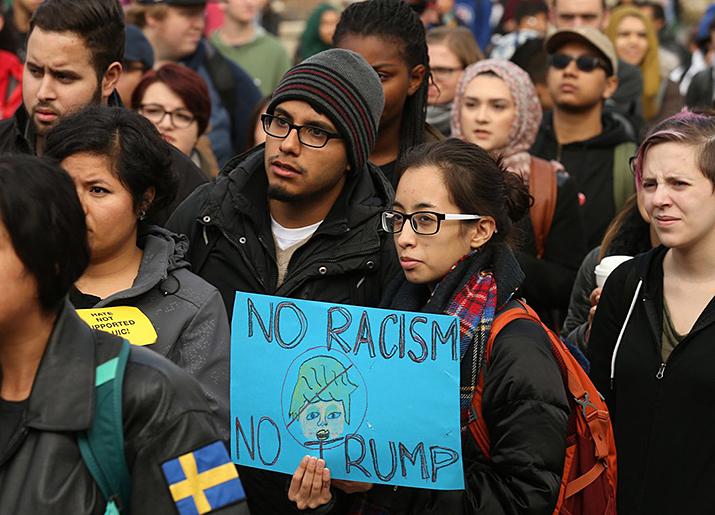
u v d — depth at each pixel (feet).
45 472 15.25
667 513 22.75
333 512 20.68
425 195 20.89
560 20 51.60
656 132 23.57
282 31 96.99
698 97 54.44
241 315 19.80
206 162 40.24
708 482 22.52
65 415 15.35
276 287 23.56
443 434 19.29
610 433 20.99
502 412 19.71
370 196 23.72
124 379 15.75
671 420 22.90
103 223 21.01
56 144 21.24
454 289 20.89
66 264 15.62
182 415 15.90
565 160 40.16
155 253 21.75
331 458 19.40
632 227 28.12
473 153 21.27
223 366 21.20
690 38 75.31
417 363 19.48
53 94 25.38
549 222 32.76
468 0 75.46
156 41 49.14
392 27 27.78
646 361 23.45
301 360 19.62
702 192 23.00
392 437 19.38
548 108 47.19
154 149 21.44
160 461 15.72
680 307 23.48
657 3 75.25
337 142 22.98
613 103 49.75
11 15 53.01
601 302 24.68
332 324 19.72
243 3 59.41
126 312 20.80
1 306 15.28
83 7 25.43
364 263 23.08
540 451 19.27
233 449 19.52
